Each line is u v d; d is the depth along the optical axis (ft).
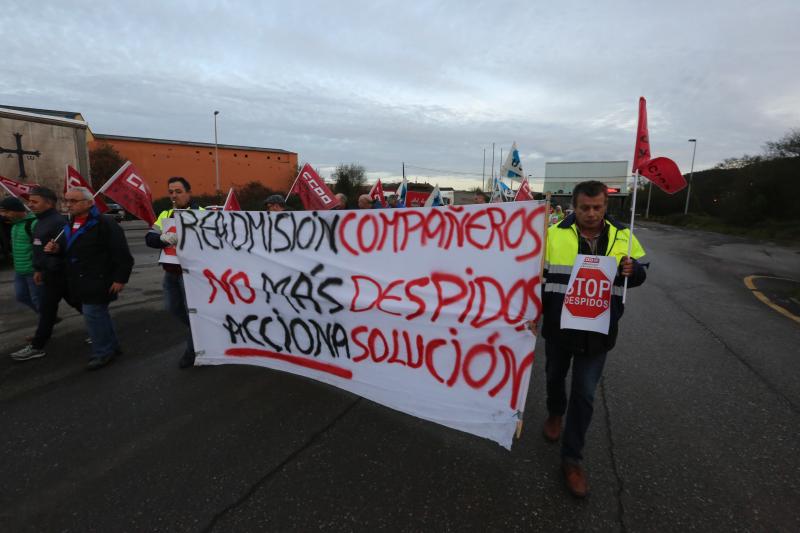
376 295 9.46
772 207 92.27
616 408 10.32
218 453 8.38
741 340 15.38
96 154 131.95
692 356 13.74
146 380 11.59
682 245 56.54
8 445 8.59
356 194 166.30
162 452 8.40
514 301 7.94
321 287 10.18
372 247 9.40
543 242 7.51
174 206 12.99
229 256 11.38
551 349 8.38
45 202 12.87
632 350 14.30
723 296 23.08
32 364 12.59
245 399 10.57
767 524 6.64
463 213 8.21
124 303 19.60
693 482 7.63
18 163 26.37
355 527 6.54
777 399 10.78
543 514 6.84
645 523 6.66
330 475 7.75
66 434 8.99
